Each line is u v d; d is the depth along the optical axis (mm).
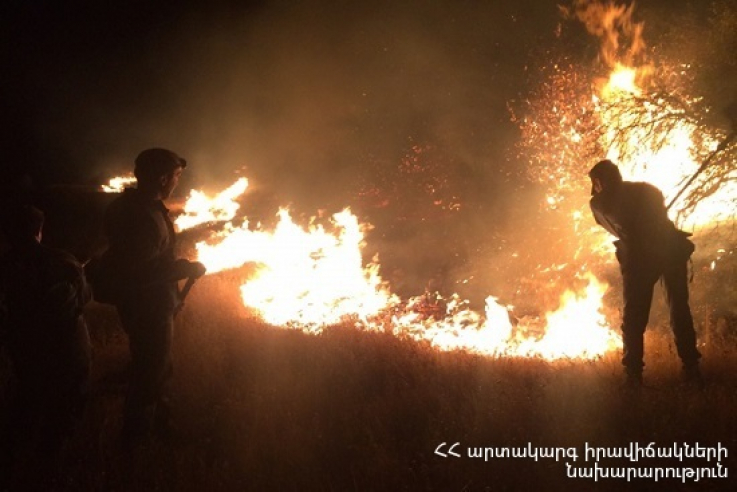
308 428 4910
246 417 5129
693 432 4453
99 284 4691
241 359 6484
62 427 4562
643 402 4879
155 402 4793
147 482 4234
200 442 4848
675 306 5664
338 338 6898
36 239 4586
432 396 5281
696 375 5555
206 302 8367
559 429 4531
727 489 3848
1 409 5129
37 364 4500
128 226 4688
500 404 4961
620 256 5773
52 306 4508
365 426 4852
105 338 7316
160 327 4785
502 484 3986
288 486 4109
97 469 4371
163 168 4840
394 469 4184
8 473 4312
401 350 6473
